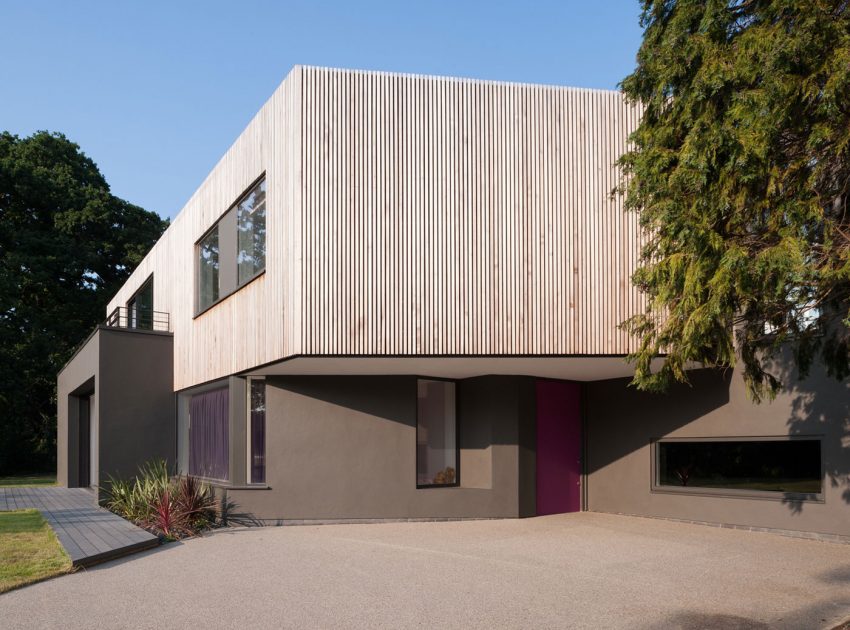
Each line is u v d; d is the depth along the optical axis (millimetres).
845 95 6473
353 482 13328
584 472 14914
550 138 11516
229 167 14492
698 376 12844
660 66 7719
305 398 13430
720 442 12516
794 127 6953
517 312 11172
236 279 13984
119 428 17141
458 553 9945
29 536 11031
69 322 36281
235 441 13797
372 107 11305
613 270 11398
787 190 7102
